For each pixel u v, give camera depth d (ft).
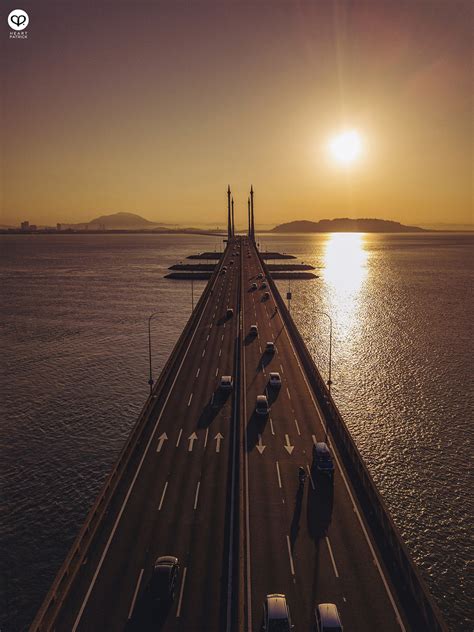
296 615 80.59
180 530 101.86
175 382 190.90
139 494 115.03
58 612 80.69
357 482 121.08
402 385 227.20
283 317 302.25
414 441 172.55
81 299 488.44
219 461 130.21
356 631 78.02
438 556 116.88
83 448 169.27
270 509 109.09
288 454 133.90
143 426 149.79
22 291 547.90
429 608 79.10
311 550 95.86
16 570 112.37
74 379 240.32
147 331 341.82
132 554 94.79
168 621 79.15
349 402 206.69
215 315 311.68
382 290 559.38
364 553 95.40
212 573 89.76
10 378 241.76
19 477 150.30
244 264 614.34
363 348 292.40
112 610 81.51
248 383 188.65
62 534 124.67
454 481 147.84
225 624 78.38
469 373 244.63
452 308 432.66
